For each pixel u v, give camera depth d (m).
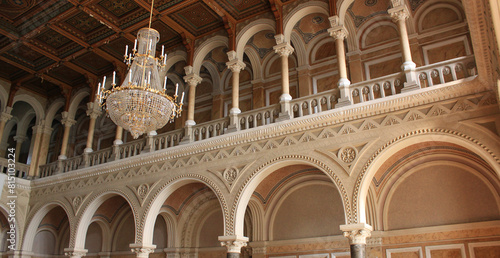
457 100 8.87
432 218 10.59
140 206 12.91
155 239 15.18
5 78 17.42
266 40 14.82
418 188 10.95
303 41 14.42
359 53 13.30
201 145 12.20
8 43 14.66
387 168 10.93
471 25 7.13
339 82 10.77
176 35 14.91
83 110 19.98
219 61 16.08
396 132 9.34
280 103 11.57
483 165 10.05
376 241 11.09
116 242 16.33
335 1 11.71
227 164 11.62
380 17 13.26
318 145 10.26
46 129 18.16
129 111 8.56
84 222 14.32
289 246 12.53
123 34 14.49
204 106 16.34
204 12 13.63
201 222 14.76
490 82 8.36
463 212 10.22
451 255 10.16
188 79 13.96
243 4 13.09
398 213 11.06
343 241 11.70
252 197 12.95
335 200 12.18
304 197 12.74
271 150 10.98
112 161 14.20
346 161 9.73
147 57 9.34
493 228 9.77
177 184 12.64
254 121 11.95
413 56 12.44
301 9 12.39
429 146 10.27
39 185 16.22
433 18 12.55
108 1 13.12
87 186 14.73
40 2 12.69
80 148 19.50
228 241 10.78
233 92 12.70
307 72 14.06
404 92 9.56
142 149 14.16
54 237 17.48
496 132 8.23
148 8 13.22
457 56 11.91
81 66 16.64
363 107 9.83
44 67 16.50
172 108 9.36
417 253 10.56
